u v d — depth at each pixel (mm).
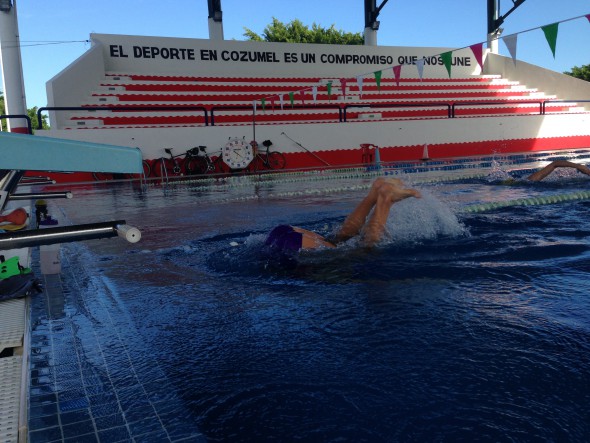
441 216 3352
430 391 1224
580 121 15578
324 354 1476
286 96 15133
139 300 2111
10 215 3361
